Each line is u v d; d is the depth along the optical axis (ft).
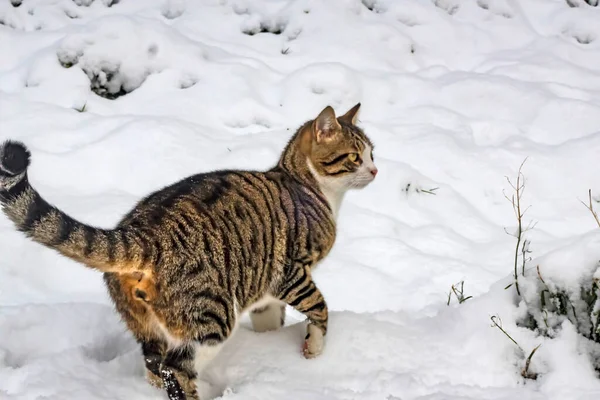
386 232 11.42
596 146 12.43
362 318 9.66
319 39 13.82
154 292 8.77
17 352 9.45
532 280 9.39
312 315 9.36
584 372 9.06
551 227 11.76
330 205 9.70
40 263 10.63
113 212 11.24
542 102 13.10
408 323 9.73
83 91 12.73
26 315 9.68
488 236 11.59
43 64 12.85
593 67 13.96
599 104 13.15
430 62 13.96
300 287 9.34
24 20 13.74
